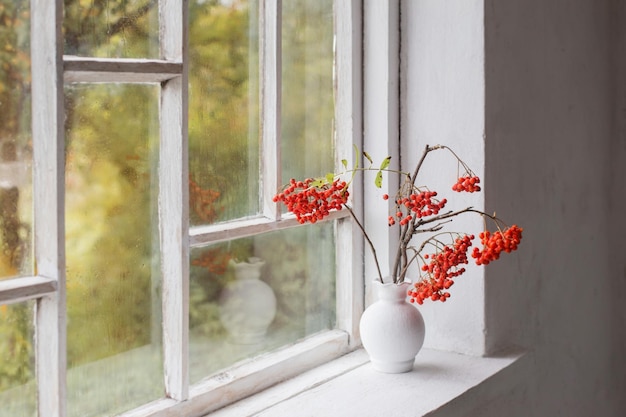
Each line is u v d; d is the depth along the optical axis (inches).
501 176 62.1
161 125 45.5
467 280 61.6
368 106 61.8
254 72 52.2
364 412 49.6
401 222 52.9
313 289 59.0
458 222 61.0
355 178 61.1
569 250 74.9
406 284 56.6
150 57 44.6
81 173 41.2
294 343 57.4
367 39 61.4
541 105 68.4
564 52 72.6
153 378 46.0
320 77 58.7
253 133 52.5
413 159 62.2
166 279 46.1
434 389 54.1
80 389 41.9
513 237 48.3
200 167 48.4
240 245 51.7
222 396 49.6
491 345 61.9
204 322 49.2
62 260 38.6
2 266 37.8
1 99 37.3
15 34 37.7
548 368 70.7
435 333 63.5
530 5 66.1
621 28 83.6
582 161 76.9
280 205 54.4
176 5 44.8
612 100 83.1
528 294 67.4
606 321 83.7
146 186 44.9
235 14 50.4
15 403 38.8
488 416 58.9
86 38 40.8
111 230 43.0
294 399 51.8
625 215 85.7
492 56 59.9
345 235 61.2
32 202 39.0
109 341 43.3
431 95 61.2
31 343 39.4
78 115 40.9
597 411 82.0
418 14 61.3
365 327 57.2
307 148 57.7
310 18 57.3
